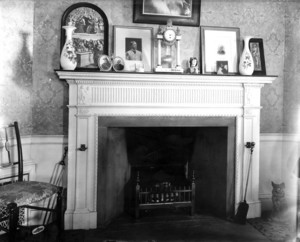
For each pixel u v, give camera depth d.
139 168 3.01
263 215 2.87
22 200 1.98
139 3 2.66
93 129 2.53
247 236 2.45
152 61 2.71
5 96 2.38
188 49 2.78
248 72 2.68
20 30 2.46
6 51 2.36
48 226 2.51
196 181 3.04
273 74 2.95
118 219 2.76
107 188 2.64
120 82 2.53
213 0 2.81
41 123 2.61
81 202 2.54
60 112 2.63
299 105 2.94
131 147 2.98
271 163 2.99
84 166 2.53
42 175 2.63
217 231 2.53
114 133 2.71
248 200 2.80
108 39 2.63
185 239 2.38
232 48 2.81
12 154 2.45
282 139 2.99
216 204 2.91
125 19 2.68
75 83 2.47
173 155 3.06
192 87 2.65
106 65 2.52
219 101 2.71
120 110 2.56
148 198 2.84
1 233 2.34
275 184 2.76
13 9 2.40
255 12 2.89
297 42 2.88
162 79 2.55
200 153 3.03
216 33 2.80
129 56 2.67
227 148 2.77
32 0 2.53
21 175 2.34
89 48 2.61
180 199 2.84
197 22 2.75
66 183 2.66
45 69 2.59
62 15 2.56
